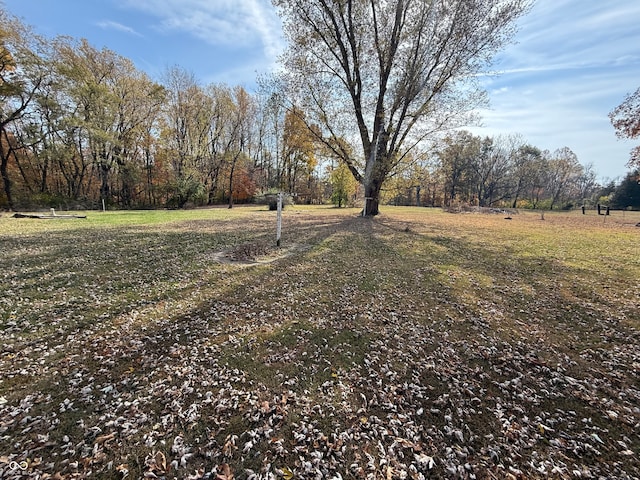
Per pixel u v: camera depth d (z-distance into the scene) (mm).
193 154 34625
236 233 12711
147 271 6840
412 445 2355
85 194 32031
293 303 5207
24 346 3629
